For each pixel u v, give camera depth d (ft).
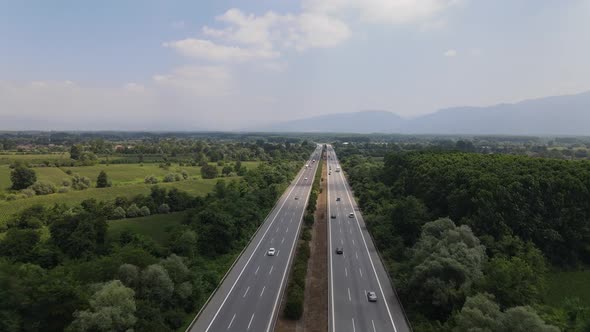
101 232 287.89
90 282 179.52
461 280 198.39
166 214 408.26
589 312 185.88
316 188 513.86
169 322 179.01
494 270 195.52
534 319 142.92
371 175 570.05
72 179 533.14
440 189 339.77
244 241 304.30
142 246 257.55
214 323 183.83
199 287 207.62
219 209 318.45
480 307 160.04
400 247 282.97
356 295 217.15
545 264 259.60
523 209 277.85
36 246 255.50
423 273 201.98
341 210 424.87
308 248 280.10
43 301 157.07
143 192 504.02
